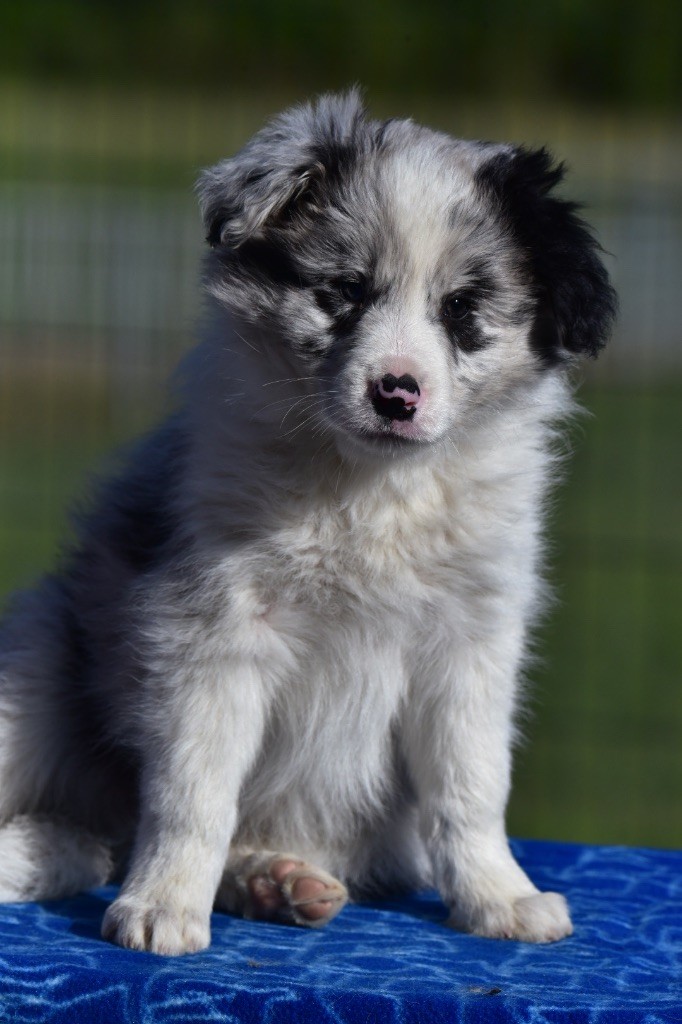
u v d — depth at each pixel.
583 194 14.33
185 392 4.79
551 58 21.53
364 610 4.46
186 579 4.37
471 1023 3.51
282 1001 3.58
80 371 12.47
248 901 4.52
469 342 4.52
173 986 3.63
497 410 4.61
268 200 4.54
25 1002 3.67
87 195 13.32
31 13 21.02
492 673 4.54
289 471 4.39
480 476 4.51
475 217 4.58
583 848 5.70
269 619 4.42
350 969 3.88
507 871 4.50
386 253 4.43
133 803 4.89
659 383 16.11
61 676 4.95
